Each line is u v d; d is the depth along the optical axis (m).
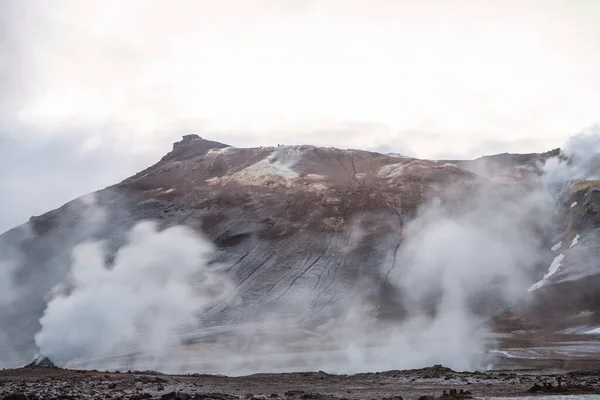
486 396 44.41
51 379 59.69
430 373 69.25
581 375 64.19
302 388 54.62
